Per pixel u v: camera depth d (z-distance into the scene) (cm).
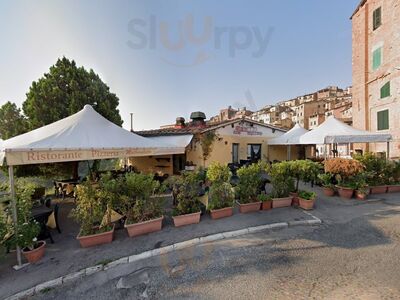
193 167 1363
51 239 541
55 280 387
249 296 329
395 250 447
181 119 1892
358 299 312
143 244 504
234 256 446
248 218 646
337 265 401
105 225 536
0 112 1267
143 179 594
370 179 916
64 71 1239
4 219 443
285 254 447
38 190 807
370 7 1972
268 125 1839
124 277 394
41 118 1146
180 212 617
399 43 1662
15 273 414
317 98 7044
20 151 468
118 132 786
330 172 903
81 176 1295
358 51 2133
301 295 326
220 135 1523
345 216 651
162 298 336
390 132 1748
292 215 662
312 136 1189
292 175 787
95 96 1280
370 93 1983
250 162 1564
